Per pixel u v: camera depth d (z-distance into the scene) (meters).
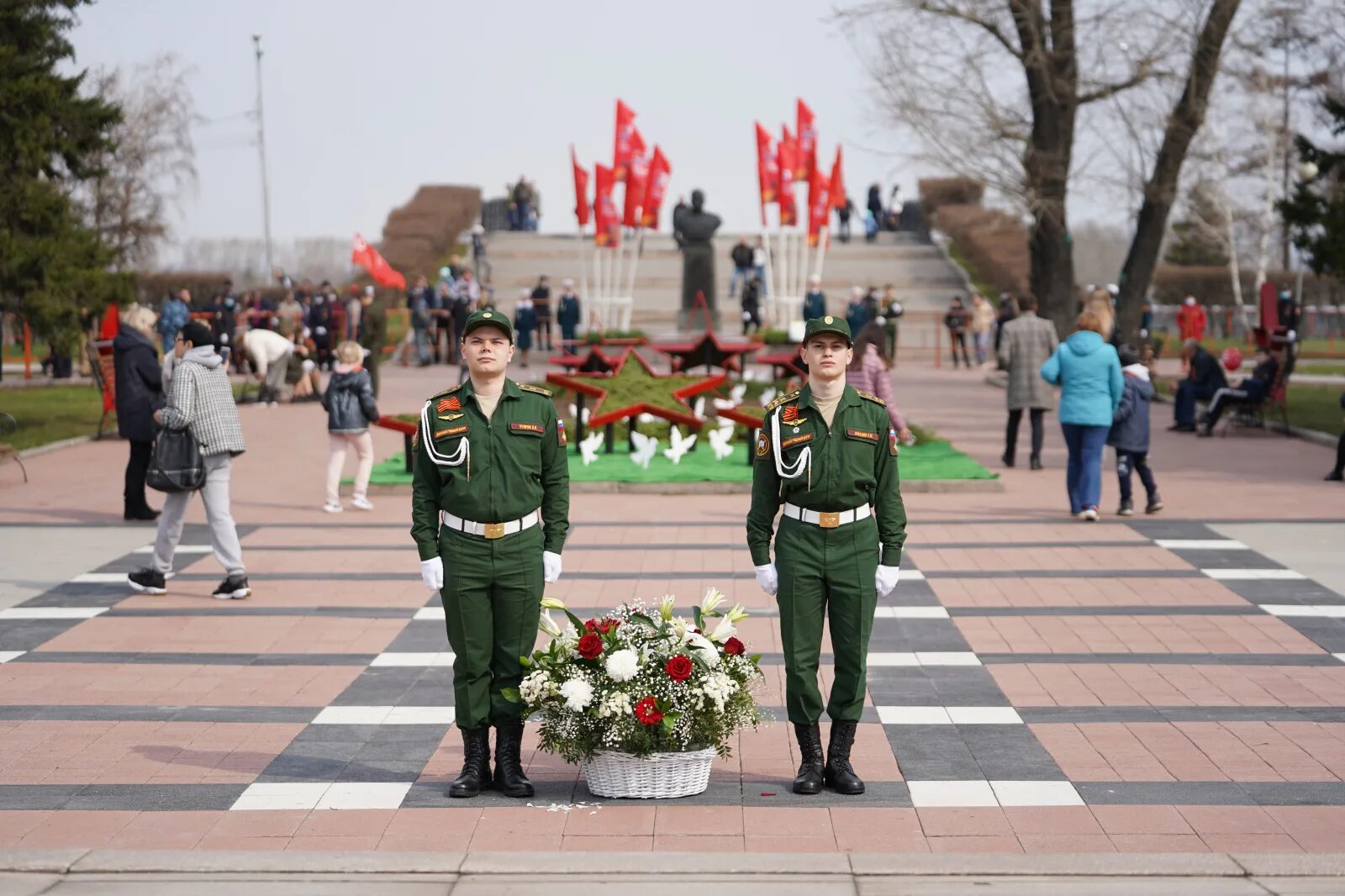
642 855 5.90
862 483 6.51
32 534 13.63
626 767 6.55
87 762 7.19
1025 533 13.35
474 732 6.68
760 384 25.16
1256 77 33.38
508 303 50.06
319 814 6.45
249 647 9.45
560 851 5.96
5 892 5.61
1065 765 7.07
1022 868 5.76
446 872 5.79
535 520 6.62
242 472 17.86
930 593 10.93
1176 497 15.45
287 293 35.31
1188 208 47.50
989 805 6.52
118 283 21.81
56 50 22.92
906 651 9.27
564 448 6.71
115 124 22.66
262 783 6.87
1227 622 9.95
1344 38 30.23
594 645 6.48
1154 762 7.11
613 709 6.40
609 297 45.72
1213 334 44.94
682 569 11.83
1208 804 6.51
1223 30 30.83
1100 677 8.65
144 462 14.29
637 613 6.83
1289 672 8.71
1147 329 41.25
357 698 8.31
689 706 6.47
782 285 41.69
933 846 6.04
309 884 5.68
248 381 32.38
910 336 47.19
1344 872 5.73
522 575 6.55
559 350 40.03
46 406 26.44
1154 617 10.11
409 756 7.29
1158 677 8.62
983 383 33.59
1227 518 14.05
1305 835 6.13
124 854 5.93
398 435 22.36
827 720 7.91
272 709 8.11
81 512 14.92
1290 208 25.94
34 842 6.13
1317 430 21.70
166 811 6.50
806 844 6.07
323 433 22.42
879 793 6.68
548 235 60.44
